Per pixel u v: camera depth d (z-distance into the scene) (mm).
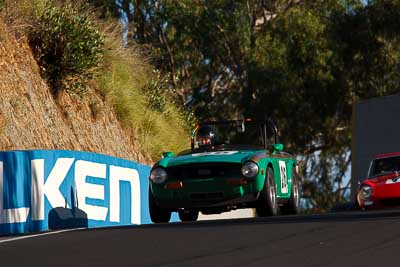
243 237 29297
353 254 24109
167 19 126938
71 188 47250
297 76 129375
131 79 76688
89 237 32000
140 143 74375
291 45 129375
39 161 44344
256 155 44438
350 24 130875
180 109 86438
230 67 132125
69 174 47125
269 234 29734
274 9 137750
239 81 131750
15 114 57094
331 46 130375
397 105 83938
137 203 56031
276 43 129125
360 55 131500
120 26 81125
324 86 129750
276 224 33000
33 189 43656
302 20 128625
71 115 64750
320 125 131500
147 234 31906
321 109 130875
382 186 45812
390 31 130250
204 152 46062
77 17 65125
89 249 28188
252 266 22938
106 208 51281
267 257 24406
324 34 130375
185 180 43438
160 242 29094
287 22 129375
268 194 44000
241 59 131250
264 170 43906
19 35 62594
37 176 44094
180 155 46156
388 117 84438
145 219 57469
